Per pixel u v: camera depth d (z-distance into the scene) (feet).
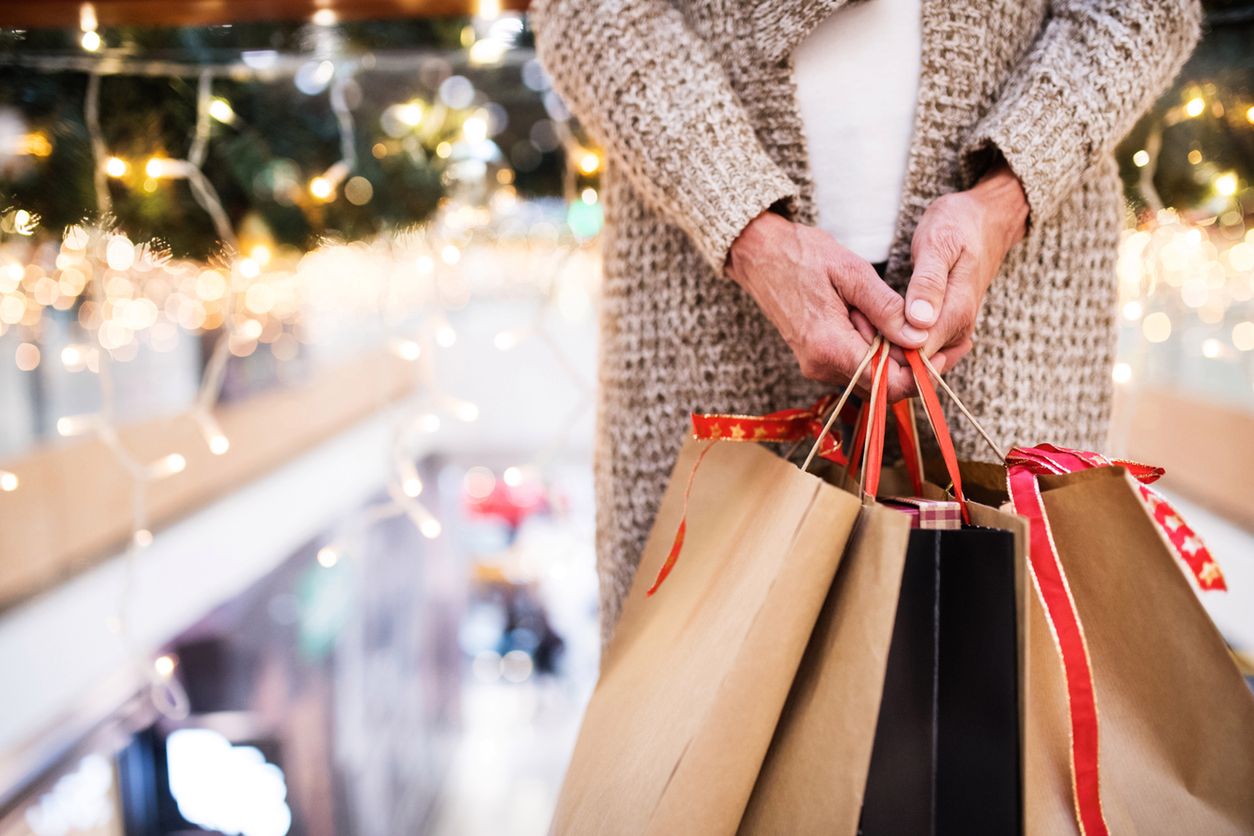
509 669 19.66
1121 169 3.03
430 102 3.53
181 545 9.92
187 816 9.55
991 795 1.37
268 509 12.45
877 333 1.61
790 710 1.50
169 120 3.22
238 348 11.63
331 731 14.25
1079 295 1.98
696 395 2.05
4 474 3.44
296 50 3.24
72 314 6.72
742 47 1.87
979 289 1.65
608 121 1.85
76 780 7.44
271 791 11.82
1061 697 1.51
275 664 12.46
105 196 3.09
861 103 1.83
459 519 19.52
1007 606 1.37
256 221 3.51
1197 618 1.45
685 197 1.78
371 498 16.76
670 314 2.04
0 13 2.77
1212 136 2.89
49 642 7.30
